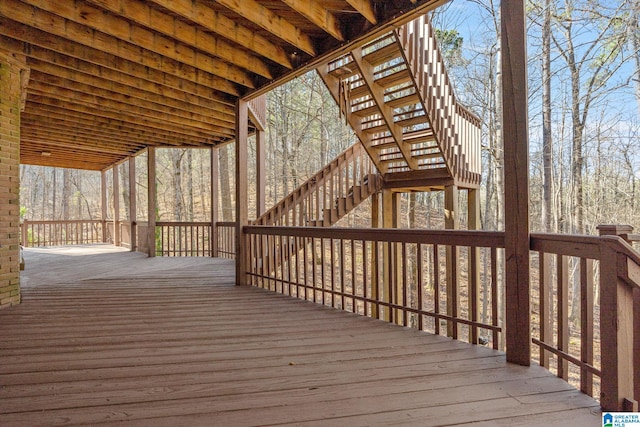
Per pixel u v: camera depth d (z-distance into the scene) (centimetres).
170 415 191
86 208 2633
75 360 266
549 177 964
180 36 394
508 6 253
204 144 945
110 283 574
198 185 2259
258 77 528
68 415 191
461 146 620
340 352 282
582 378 214
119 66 471
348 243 1387
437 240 317
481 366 254
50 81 508
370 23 367
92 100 585
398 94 963
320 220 668
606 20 993
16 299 435
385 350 286
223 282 585
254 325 353
